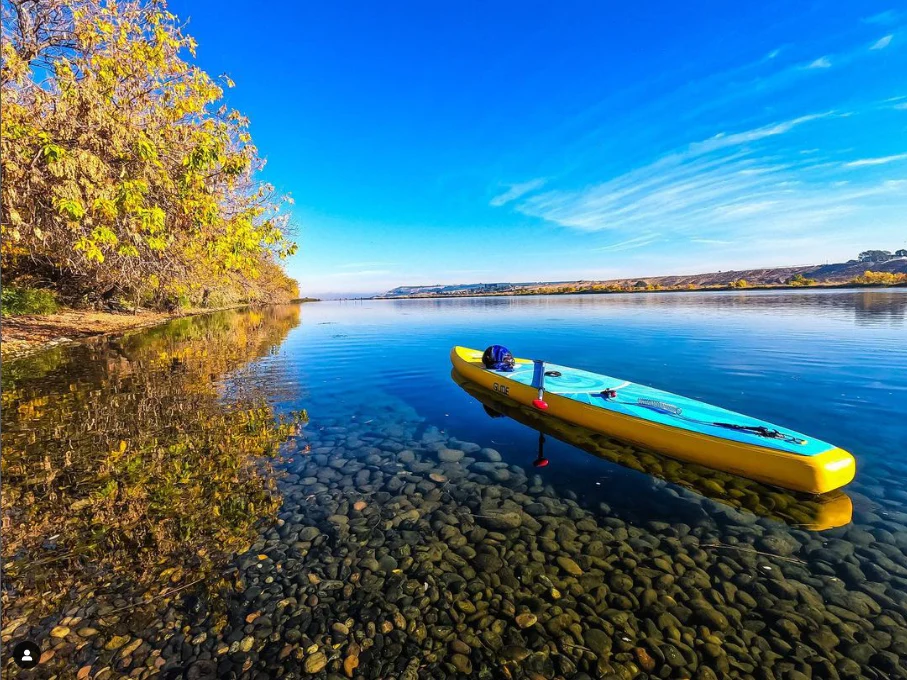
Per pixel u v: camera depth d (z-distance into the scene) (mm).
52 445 7000
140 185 9172
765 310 32500
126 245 10312
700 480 5812
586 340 19938
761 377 11469
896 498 5227
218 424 8188
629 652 3043
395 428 8062
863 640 3117
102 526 4602
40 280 20125
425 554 4188
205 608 3412
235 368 14141
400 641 3129
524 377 10117
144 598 3512
